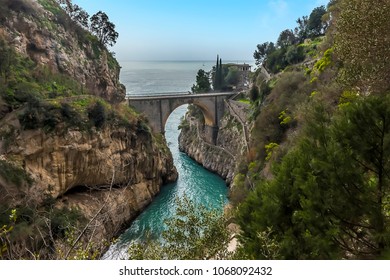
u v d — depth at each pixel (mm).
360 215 8523
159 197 51844
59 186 35812
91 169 39656
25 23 48625
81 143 37938
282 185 10094
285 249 8734
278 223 9711
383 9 12953
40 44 50219
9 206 26891
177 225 10438
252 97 68812
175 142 97438
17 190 30594
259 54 110688
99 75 64188
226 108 78562
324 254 8242
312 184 8469
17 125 33594
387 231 8000
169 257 9766
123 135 46031
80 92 49344
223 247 9953
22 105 35656
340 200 8398
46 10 56812
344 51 14922
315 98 29453
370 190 8320
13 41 44969
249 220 11266
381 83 13680
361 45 13820
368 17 13352
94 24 71938
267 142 43188
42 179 34094
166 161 59469
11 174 30891
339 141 8766
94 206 37750
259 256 9133
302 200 8703
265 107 49406
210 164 69312
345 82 15602
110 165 41688
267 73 78875
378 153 8297
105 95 63969
